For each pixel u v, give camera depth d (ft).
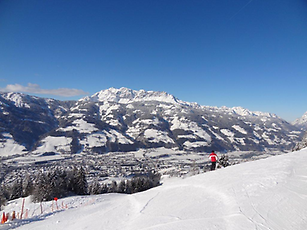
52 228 28.14
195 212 19.34
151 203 28.25
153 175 183.93
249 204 17.89
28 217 41.11
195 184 31.01
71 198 65.00
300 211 15.01
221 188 24.75
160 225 17.90
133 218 23.71
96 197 67.92
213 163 50.60
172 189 32.83
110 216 27.53
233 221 15.38
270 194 19.04
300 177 21.70
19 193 151.84
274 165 28.99
